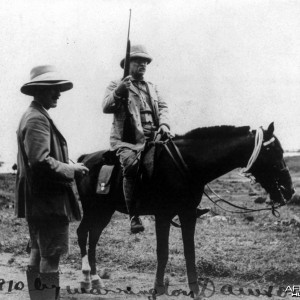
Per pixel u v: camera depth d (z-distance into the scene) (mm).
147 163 5996
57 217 4539
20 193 4664
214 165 5836
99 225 6840
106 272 7137
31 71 4758
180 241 9984
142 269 7715
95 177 6836
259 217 12977
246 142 5816
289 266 7309
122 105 6406
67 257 8594
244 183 21203
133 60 6535
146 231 11297
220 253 8461
